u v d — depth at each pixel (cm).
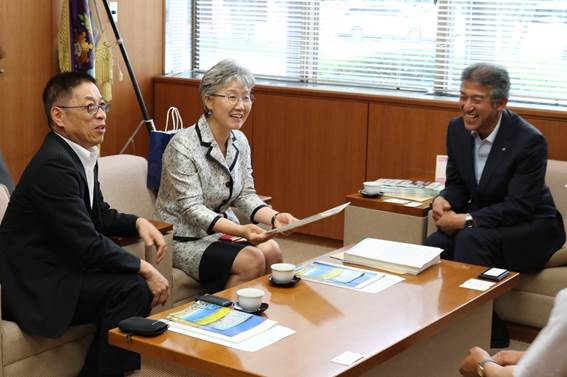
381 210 405
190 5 611
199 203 361
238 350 226
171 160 364
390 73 546
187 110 593
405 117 508
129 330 235
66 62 534
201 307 259
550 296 376
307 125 542
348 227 416
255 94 557
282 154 554
